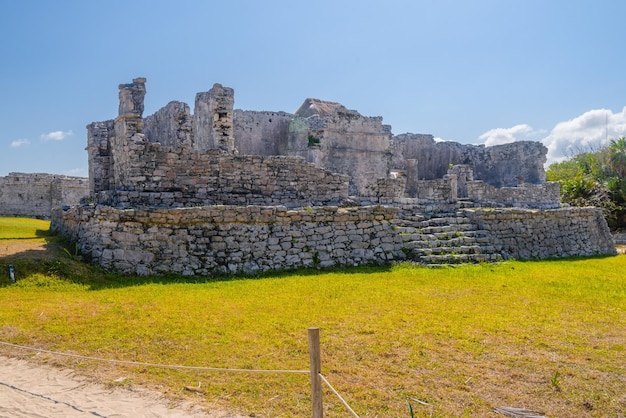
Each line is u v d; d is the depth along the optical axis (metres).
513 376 6.23
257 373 6.29
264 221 14.08
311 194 18.03
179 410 5.32
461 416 5.21
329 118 27.55
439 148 37.78
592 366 6.54
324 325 8.24
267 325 8.18
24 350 7.07
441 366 6.52
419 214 18.38
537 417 5.18
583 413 5.31
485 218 17.66
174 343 7.29
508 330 8.03
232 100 19.06
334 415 5.21
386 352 6.97
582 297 10.53
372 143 29.11
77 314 8.73
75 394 5.71
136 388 5.86
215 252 13.38
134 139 15.70
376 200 18.81
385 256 15.23
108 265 12.59
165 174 15.67
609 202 37.62
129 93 15.97
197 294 10.59
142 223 12.96
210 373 6.27
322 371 6.31
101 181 23.08
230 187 16.61
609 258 18.31
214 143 18.78
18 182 32.06
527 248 17.94
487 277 12.97
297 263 14.09
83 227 13.86
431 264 14.72
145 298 10.10
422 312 9.17
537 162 34.44
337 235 14.91
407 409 5.36
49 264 11.70
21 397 5.62
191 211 13.30
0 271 10.94
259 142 28.39
